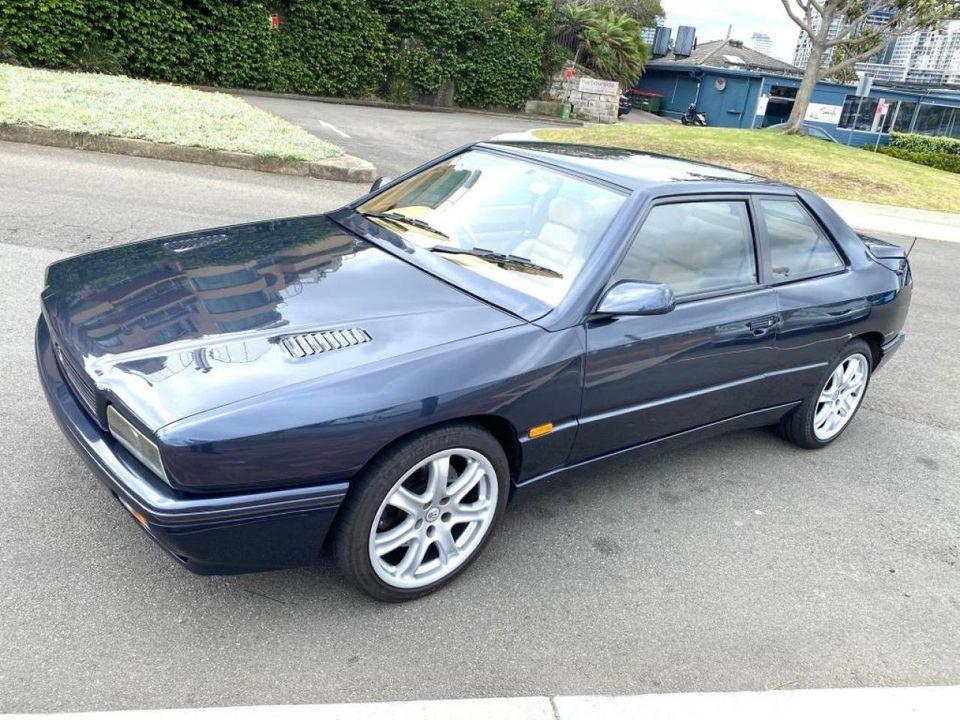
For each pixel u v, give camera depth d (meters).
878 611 3.22
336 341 2.67
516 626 2.84
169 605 2.70
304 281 3.07
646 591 3.14
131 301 2.89
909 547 3.73
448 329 2.84
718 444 4.55
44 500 3.12
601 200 3.42
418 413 2.57
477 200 3.67
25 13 16.06
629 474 4.06
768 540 3.62
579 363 3.02
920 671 2.90
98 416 2.55
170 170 9.34
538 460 3.11
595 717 2.47
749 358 3.76
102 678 2.36
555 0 36.75
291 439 2.37
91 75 14.46
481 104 29.42
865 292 4.36
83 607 2.63
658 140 18.70
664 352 3.33
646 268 3.33
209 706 2.31
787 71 51.53
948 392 5.78
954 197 17.50
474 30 27.53
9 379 4.02
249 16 20.52
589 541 3.42
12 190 7.48
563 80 32.41
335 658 2.57
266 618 2.71
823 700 2.68
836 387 4.52
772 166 17.00
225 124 11.70
